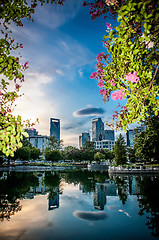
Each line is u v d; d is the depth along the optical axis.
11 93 2.83
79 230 5.13
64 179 20.66
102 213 6.86
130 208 7.46
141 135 21.31
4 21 2.55
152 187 12.95
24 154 46.78
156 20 1.89
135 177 21.19
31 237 4.61
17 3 2.49
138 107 2.37
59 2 3.19
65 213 6.96
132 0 1.88
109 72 2.58
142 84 2.36
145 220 5.88
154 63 2.36
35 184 15.91
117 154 39.22
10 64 2.35
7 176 23.41
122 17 2.01
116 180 18.67
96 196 10.48
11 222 5.88
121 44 2.21
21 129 2.13
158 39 2.15
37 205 8.30
